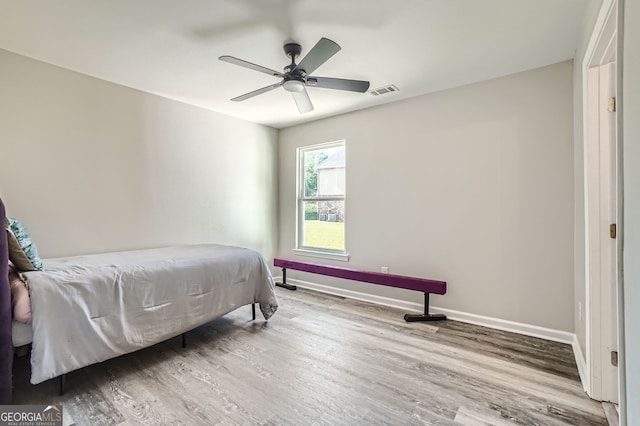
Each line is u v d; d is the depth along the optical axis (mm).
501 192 3002
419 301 3531
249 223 4566
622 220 1116
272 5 1934
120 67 2812
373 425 1673
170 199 3637
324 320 3238
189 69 2854
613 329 1868
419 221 3512
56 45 2428
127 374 2170
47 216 2734
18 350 1851
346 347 2602
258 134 4680
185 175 3777
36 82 2668
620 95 1137
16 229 2021
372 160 3889
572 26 2160
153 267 2361
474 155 3148
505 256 2986
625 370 1089
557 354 2484
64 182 2832
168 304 2385
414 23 2131
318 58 2117
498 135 3012
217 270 2773
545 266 2795
